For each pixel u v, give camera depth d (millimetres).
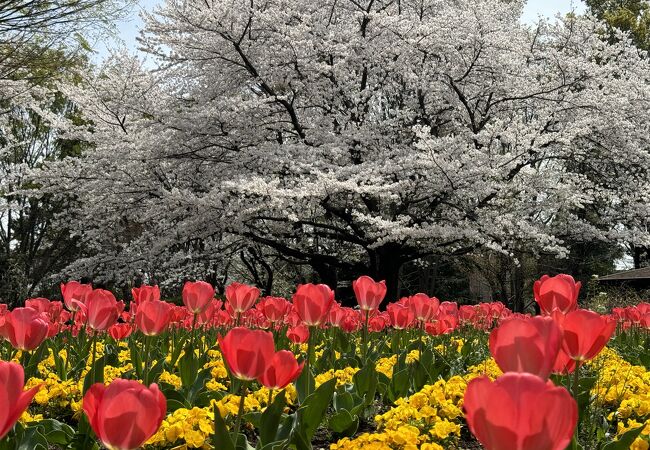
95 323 2619
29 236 24953
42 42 10352
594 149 17547
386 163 14398
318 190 12953
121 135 16625
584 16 18547
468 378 3344
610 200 17406
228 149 16219
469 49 16234
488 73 16891
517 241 14914
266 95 16828
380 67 17219
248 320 4668
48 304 4059
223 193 14180
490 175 13773
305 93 17031
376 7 17562
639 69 18281
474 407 942
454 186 13969
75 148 25094
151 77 16906
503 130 14555
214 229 15828
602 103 15680
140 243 16719
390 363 3781
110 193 16328
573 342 1620
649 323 5121
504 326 1263
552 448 894
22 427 1941
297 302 2502
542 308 2152
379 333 5484
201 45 15766
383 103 19250
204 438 2127
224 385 3320
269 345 1637
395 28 15688
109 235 18516
